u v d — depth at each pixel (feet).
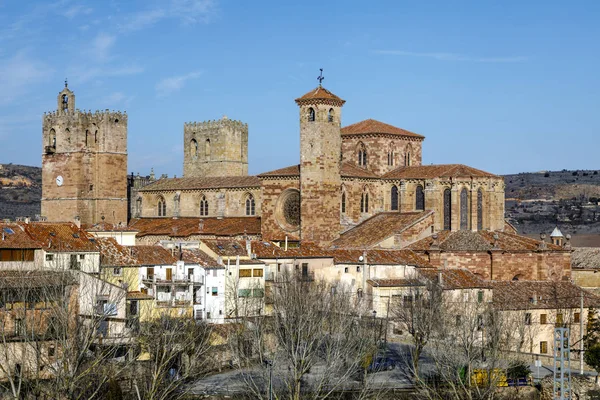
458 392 416.87
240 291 547.08
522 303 578.66
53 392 352.28
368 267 600.80
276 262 583.99
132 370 397.80
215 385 415.23
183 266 525.75
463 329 462.19
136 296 484.33
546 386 436.35
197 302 530.68
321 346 456.86
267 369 421.59
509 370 455.63
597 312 587.68
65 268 455.63
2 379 373.61
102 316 391.65
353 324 466.70
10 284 397.39
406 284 580.30
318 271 601.62
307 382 410.11
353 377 437.17
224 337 472.03
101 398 372.38
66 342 365.20
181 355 424.46
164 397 376.27
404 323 542.98
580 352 493.36
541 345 571.69
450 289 578.25
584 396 435.53
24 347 361.92
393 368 470.39
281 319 464.65
